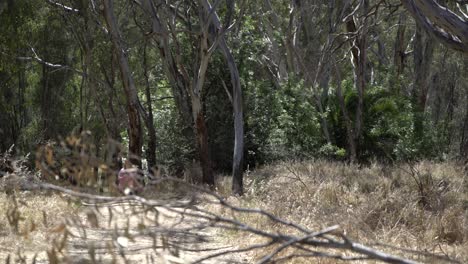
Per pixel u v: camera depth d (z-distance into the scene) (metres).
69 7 26.88
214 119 27.89
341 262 8.03
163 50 25.06
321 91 31.25
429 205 13.80
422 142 29.47
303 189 14.91
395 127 28.56
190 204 4.73
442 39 14.77
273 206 12.90
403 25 36.12
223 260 8.55
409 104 29.94
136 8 27.00
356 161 27.55
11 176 5.70
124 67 22.22
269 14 34.25
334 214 11.60
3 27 27.86
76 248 6.36
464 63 42.16
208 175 22.34
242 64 27.88
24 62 29.83
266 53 35.19
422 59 33.22
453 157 28.38
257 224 11.10
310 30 32.22
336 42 35.09
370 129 28.94
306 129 28.28
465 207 14.15
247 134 27.94
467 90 45.19
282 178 18.56
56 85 30.67
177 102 27.08
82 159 4.67
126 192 4.63
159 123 28.16
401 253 8.91
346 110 29.95
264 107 28.05
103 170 4.68
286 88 29.48
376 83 33.38
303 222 11.20
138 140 22.30
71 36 29.86
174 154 27.34
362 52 28.27
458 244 10.62
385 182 16.59
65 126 31.03
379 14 33.28
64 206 9.57
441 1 19.45
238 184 20.33
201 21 21.72
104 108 27.88
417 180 16.16
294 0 32.09
